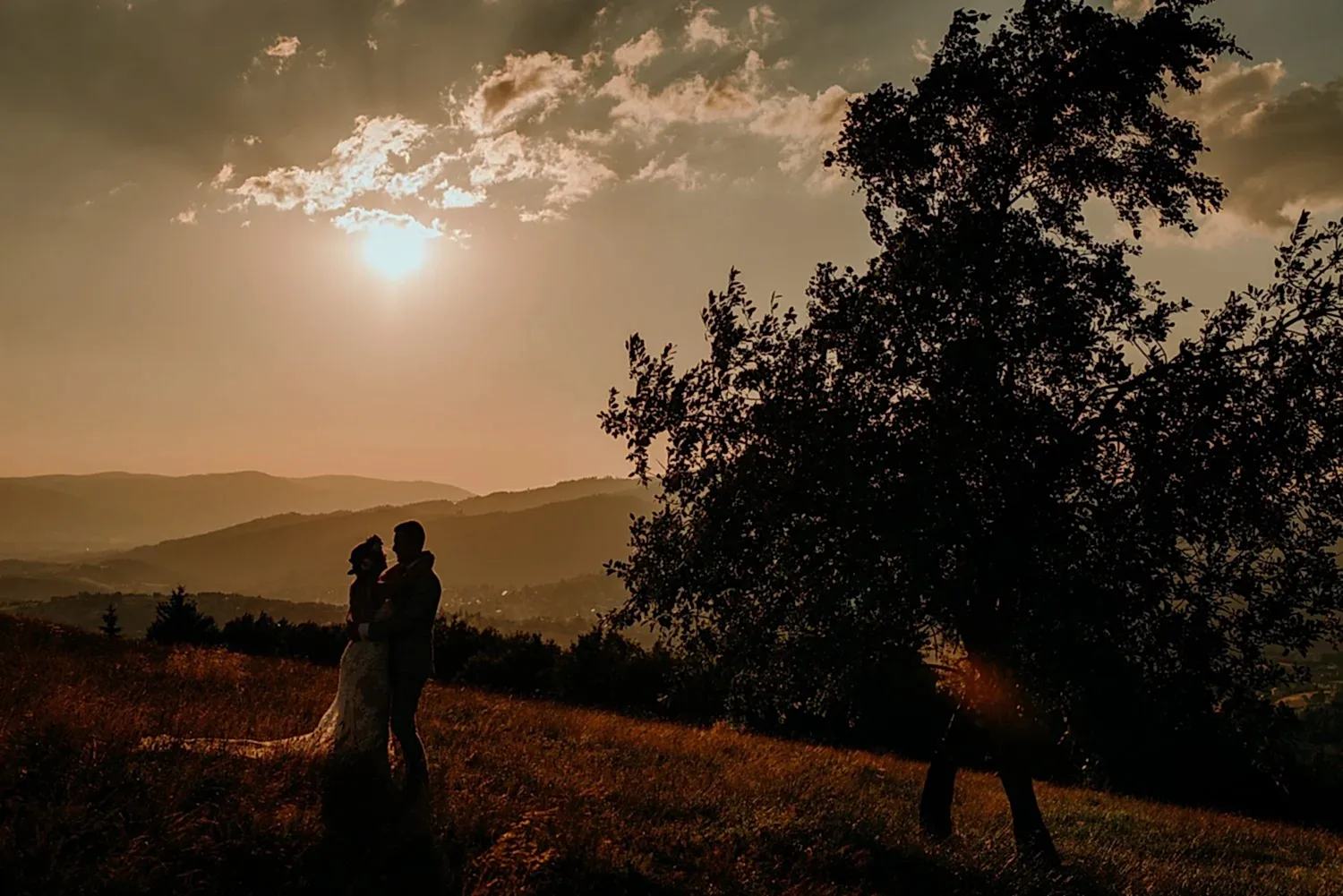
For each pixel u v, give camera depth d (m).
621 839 8.37
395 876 6.43
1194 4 10.94
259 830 6.54
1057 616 9.84
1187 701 9.83
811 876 8.78
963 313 10.93
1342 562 10.11
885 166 11.64
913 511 10.12
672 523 11.85
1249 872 15.64
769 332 11.50
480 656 43.81
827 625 11.10
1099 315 10.73
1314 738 37.91
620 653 39.28
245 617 45.53
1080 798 23.38
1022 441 10.43
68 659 14.11
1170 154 11.60
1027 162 11.67
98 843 6.09
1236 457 10.07
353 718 8.09
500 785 9.27
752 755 16.81
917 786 17.89
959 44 11.47
